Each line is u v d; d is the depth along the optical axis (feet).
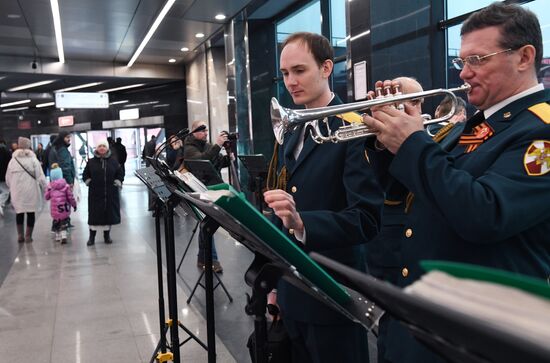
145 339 9.53
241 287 12.57
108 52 32.78
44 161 41.22
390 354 3.34
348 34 13.62
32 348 9.20
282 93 24.36
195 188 3.92
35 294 12.46
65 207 18.78
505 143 2.90
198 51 33.24
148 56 34.53
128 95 47.83
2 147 36.27
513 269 2.83
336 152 4.23
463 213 2.61
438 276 1.34
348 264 4.33
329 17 19.61
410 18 12.71
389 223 7.34
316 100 4.48
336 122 4.25
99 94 45.29
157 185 7.20
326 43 4.45
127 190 41.32
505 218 2.55
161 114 44.75
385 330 3.87
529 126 2.81
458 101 3.62
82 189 43.86
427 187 2.78
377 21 12.62
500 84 3.02
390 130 2.95
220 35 28.25
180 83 41.68
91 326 10.23
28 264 15.61
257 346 3.27
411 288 1.37
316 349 4.25
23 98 50.08
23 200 18.86
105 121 50.75
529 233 2.88
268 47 24.62
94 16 23.53
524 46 2.93
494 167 2.82
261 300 3.21
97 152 18.08
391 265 7.33
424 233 3.21
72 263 15.62
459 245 2.98
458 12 12.28
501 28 2.95
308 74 4.35
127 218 24.85
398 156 2.91
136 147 50.52
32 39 28.32
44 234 20.94
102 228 18.43
